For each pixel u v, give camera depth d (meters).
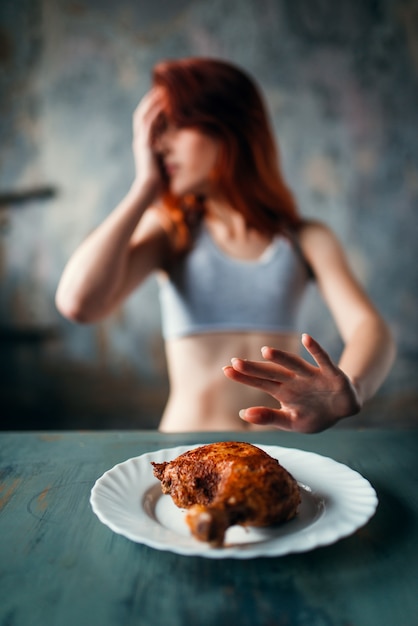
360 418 2.33
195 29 2.23
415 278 2.33
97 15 2.21
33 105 2.23
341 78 2.26
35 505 0.54
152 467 0.59
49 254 2.29
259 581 0.42
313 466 0.60
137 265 1.16
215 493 0.48
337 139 2.28
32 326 2.30
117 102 2.24
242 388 1.12
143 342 2.32
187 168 1.16
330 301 1.18
